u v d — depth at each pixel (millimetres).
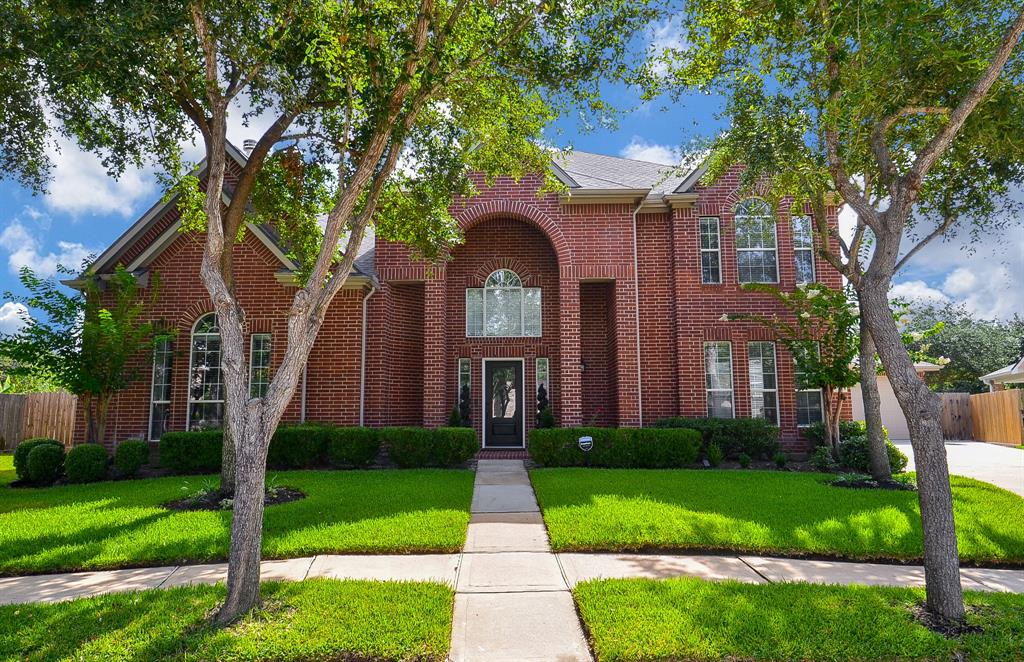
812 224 14484
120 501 8859
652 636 4254
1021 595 5281
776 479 10359
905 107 6449
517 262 15617
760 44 8055
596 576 5789
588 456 12383
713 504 8258
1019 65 7656
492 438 15438
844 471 11641
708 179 11750
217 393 13641
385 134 6043
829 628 4414
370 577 5801
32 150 9141
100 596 5203
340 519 7602
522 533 7379
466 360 15578
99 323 12648
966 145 8367
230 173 14680
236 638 4230
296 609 4840
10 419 19406
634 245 14531
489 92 8773
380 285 14578
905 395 5168
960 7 7004
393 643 4195
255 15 6883
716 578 5762
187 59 7312
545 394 15250
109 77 7125
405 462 12344
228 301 5355
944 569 4754
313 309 5512
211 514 7859
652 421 14203
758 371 14133
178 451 11781
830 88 6484
